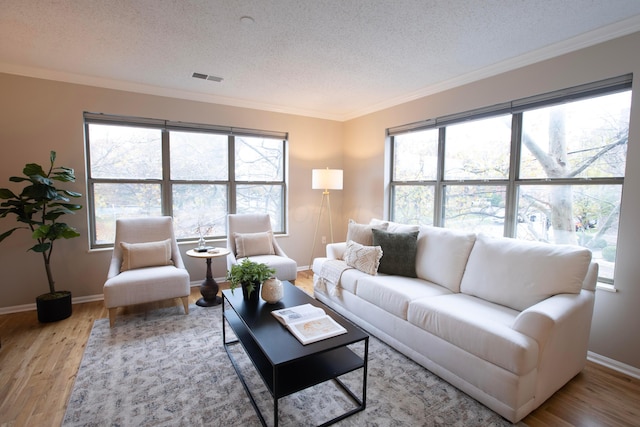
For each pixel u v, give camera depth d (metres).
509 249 2.35
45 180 2.81
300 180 4.72
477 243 2.59
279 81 3.42
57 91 3.23
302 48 2.61
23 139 3.13
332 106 4.45
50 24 2.22
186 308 3.13
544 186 2.75
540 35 2.37
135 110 3.59
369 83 3.47
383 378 2.12
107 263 3.57
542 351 1.75
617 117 2.32
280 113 4.48
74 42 2.51
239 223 3.97
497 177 3.11
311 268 4.89
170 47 2.60
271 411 1.81
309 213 4.84
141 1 1.94
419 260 2.92
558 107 2.64
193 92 3.84
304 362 1.88
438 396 1.94
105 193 3.62
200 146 4.09
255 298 2.34
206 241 4.11
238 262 3.49
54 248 3.32
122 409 1.80
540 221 2.79
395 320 2.44
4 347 2.49
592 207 2.47
